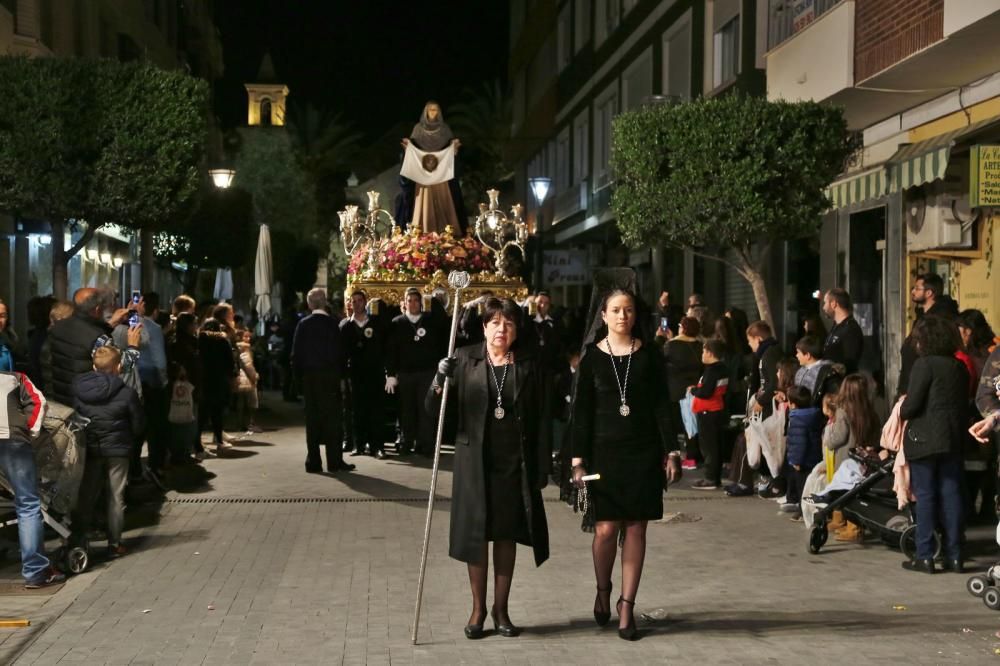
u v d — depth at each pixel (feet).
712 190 48.75
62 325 33.73
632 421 23.04
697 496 41.88
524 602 26.07
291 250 172.65
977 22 39.96
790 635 23.08
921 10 45.52
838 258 63.36
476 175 185.37
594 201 115.55
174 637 23.08
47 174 50.55
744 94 71.20
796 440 37.35
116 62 52.70
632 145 51.29
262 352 101.81
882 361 58.23
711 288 84.64
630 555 23.13
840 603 25.96
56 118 50.31
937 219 51.62
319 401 47.50
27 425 27.63
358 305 53.42
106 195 51.34
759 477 42.96
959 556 29.32
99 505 33.65
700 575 28.91
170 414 48.75
